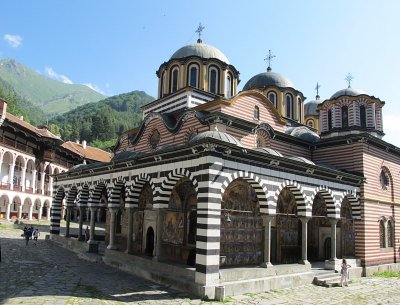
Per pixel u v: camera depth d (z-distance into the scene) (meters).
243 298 17.19
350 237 28.88
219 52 33.34
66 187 33.78
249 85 37.31
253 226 23.06
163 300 15.99
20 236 38.62
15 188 53.16
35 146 57.81
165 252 24.03
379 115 32.69
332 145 29.84
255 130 26.00
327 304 17.48
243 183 22.70
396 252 30.38
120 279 19.91
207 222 17.22
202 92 29.81
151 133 28.84
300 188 22.66
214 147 17.77
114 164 25.09
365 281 24.47
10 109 108.06
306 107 46.09
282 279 20.17
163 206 20.89
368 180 28.33
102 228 52.97
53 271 21.06
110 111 181.12
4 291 15.78
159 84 33.69
